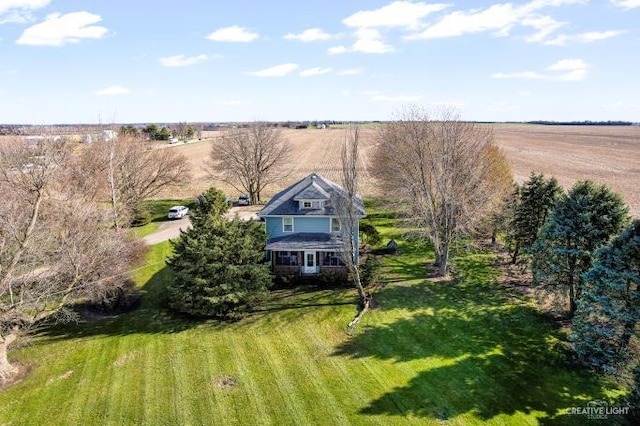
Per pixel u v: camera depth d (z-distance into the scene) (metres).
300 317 27.61
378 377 21.25
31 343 25.22
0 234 24.61
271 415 18.77
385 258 38.00
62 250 25.27
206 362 22.89
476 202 34.69
